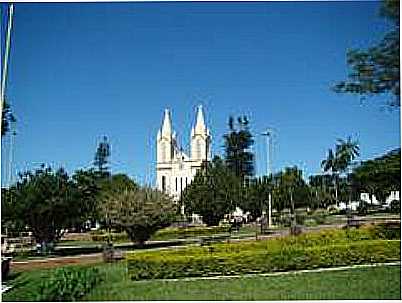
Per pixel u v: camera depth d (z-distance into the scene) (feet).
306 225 91.61
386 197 81.51
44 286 52.26
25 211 78.48
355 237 65.72
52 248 81.25
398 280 52.70
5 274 60.23
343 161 81.92
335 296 49.39
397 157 69.21
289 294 50.16
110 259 68.74
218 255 58.34
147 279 57.72
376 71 72.33
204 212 101.71
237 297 49.98
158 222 81.25
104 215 81.56
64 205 79.30
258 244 64.03
